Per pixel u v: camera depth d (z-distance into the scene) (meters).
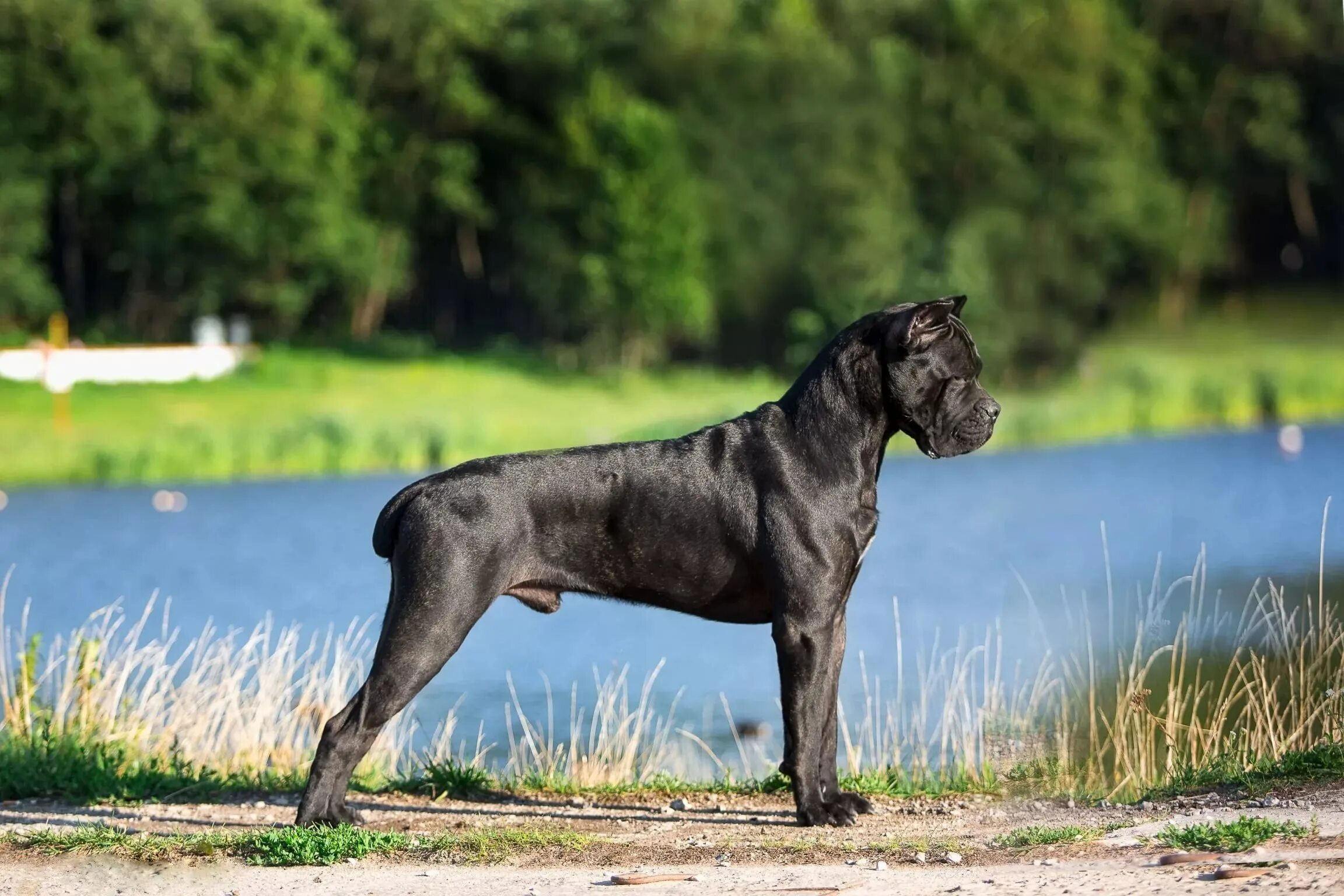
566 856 6.66
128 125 59.00
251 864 6.61
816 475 7.34
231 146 60.16
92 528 32.47
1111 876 5.73
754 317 64.94
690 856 6.63
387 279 66.75
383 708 7.11
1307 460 42.50
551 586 7.36
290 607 22.25
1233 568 22.31
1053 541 28.30
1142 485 38.00
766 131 64.06
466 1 66.00
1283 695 8.95
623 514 7.31
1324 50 75.56
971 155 66.56
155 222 61.31
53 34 58.84
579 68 67.00
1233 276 76.19
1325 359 62.28
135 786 8.59
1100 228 66.38
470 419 51.06
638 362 63.34
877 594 22.75
